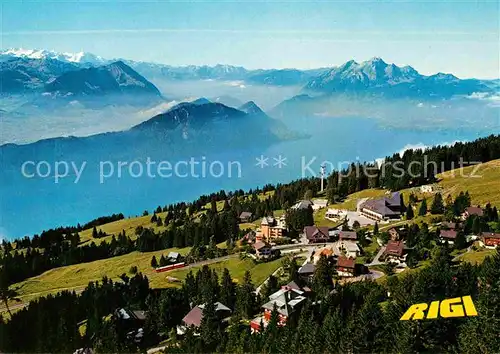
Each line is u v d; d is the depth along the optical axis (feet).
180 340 451.12
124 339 458.91
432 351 321.52
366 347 331.16
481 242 564.71
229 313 489.67
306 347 346.95
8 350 449.48
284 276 557.74
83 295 554.05
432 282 372.38
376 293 408.05
